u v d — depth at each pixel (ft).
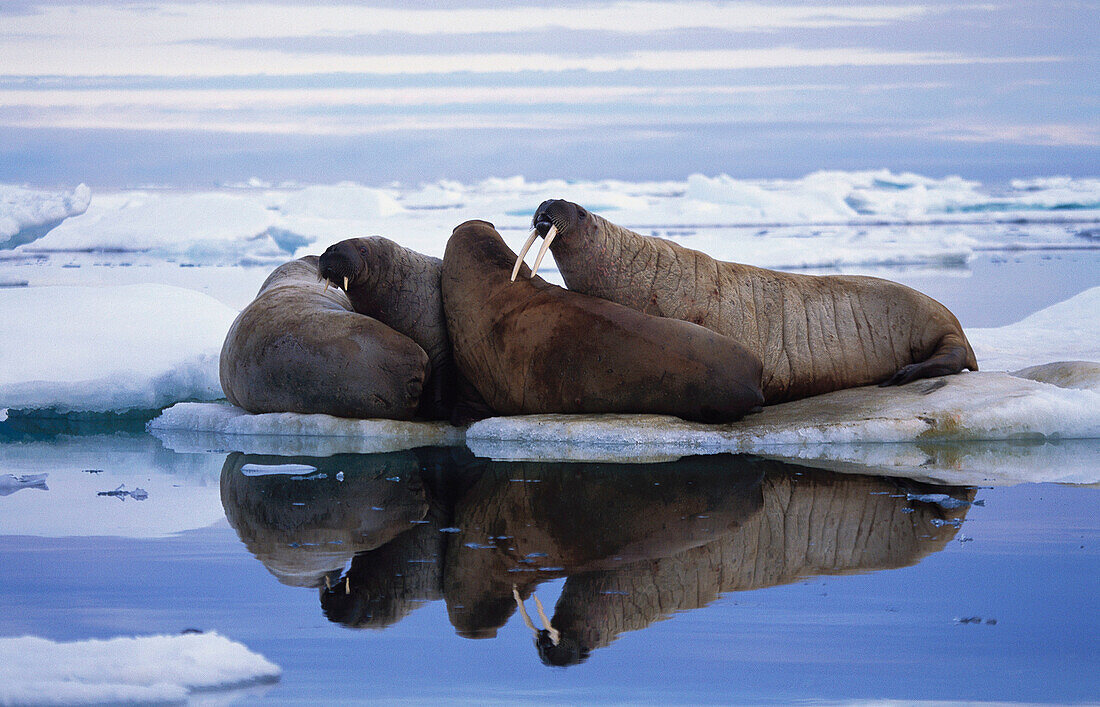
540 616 36.70
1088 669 32.50
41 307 97.91
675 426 65.77
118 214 228.02
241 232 218.38
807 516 48.73
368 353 68.28
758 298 73.36
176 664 32.07
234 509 51.47
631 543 45.01
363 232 226.17
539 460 61.72
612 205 299.58
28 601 38.45
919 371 73.05
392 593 39.09
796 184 366.02
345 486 56.08
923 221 288.51
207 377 82.28
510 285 69.05
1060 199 311.68
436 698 30.76
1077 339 98.78
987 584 39.86
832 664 32.83
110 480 58.44
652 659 33.35
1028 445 65.10
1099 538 45.44
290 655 33.73
